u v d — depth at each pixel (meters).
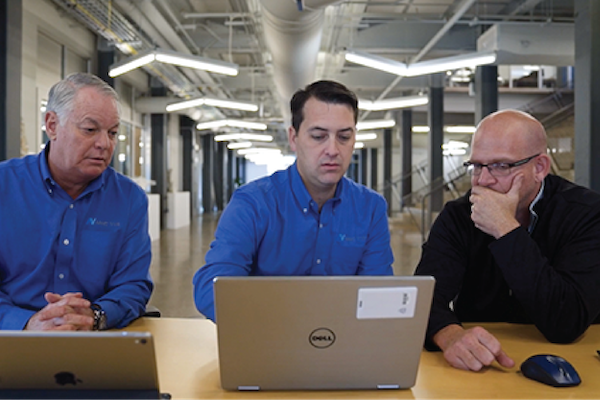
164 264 6.17
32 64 5.64
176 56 4.88
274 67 5.65
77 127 1.34
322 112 1.22
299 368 0.85
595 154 3.93
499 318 1.48
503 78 12.17
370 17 7.08
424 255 1.48
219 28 7.11
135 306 1.38
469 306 1.51
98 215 1.47
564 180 1.49
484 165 1.28
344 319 0.81
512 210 1.22
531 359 0.97
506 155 1.25
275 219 1.37
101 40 7.24
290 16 3.78
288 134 1.38
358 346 0.83
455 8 6.83
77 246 1.44
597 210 1.31
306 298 0.79
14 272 1.41
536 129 1.27
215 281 0.78
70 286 1.44
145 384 0.72
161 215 10.84
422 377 0.96
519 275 1.17
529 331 1.31
